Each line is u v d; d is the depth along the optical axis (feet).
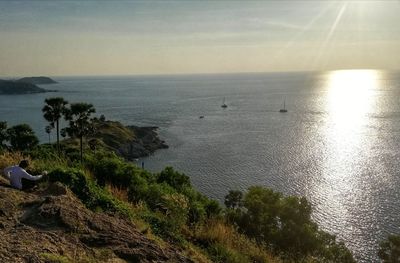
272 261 37.88
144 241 25.00
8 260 18.12
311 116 613.11
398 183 240.73
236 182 248.93
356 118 582.35
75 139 326.44
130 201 39.96
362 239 158.51
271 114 641.81
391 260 125.59
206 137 424.46
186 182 71.92
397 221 177.68
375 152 335.88
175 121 565.53
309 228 74.49
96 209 29.25
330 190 229.66
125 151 338.13
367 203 204.33
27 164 35.60
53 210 25.05
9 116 652.07
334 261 84.28
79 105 211.61
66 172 31.91
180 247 28.94
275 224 77.51
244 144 379.96
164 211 39.81
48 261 18.79
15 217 24.02
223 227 40.01
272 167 288.71
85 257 20.72
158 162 314.76
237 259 31.83
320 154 332.80
